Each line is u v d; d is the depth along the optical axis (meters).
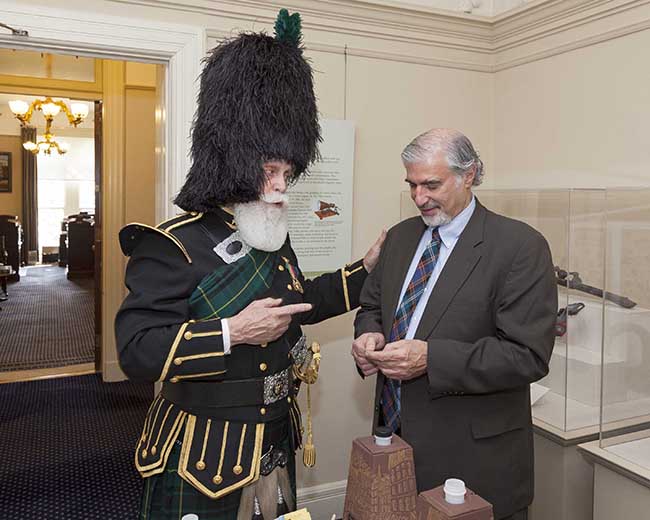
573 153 2.41
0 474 2.91
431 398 1.52
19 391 4.22
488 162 2.86
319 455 2.59
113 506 2.61
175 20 2.17
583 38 2.34
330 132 2.46
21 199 12.11
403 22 2.55
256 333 1.20
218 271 1.26
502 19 2.64
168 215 2.28
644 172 2.11
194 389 1.28
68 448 3.23
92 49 2.08
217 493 1.22
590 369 2.13
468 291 1.51
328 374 2.59
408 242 1.70
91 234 10.38
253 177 1.23
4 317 6.83
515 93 2.70
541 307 1.47
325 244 2.51
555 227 2.20
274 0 2.29
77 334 6.02
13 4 1.94
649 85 2.09
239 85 1.25
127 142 4.41
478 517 1.10
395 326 1.64
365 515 1.30
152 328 1.20
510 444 1.56
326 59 2.47
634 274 1.79
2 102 10.45
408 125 2.66
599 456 1.75
